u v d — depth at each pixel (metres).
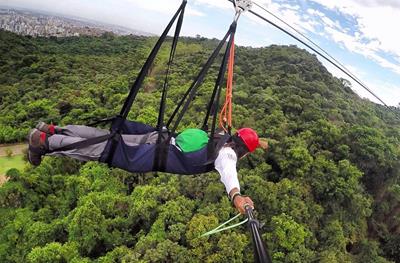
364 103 77.19
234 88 57.62
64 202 35.22
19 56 106.06
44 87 76.06
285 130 43.09
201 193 30.47
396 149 43.94
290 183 33.03
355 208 36.16
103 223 28.64
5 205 34.81
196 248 24.52
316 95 58.56
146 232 29.22
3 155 52.28
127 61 105.31
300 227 28.47
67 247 26.69
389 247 39.22
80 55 117.69
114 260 25.70
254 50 90.44
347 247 37.06
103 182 35.59
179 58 84.12
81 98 59.22
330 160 38.03
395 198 42.31
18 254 29.33
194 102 48.19
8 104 70.81
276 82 64.00
